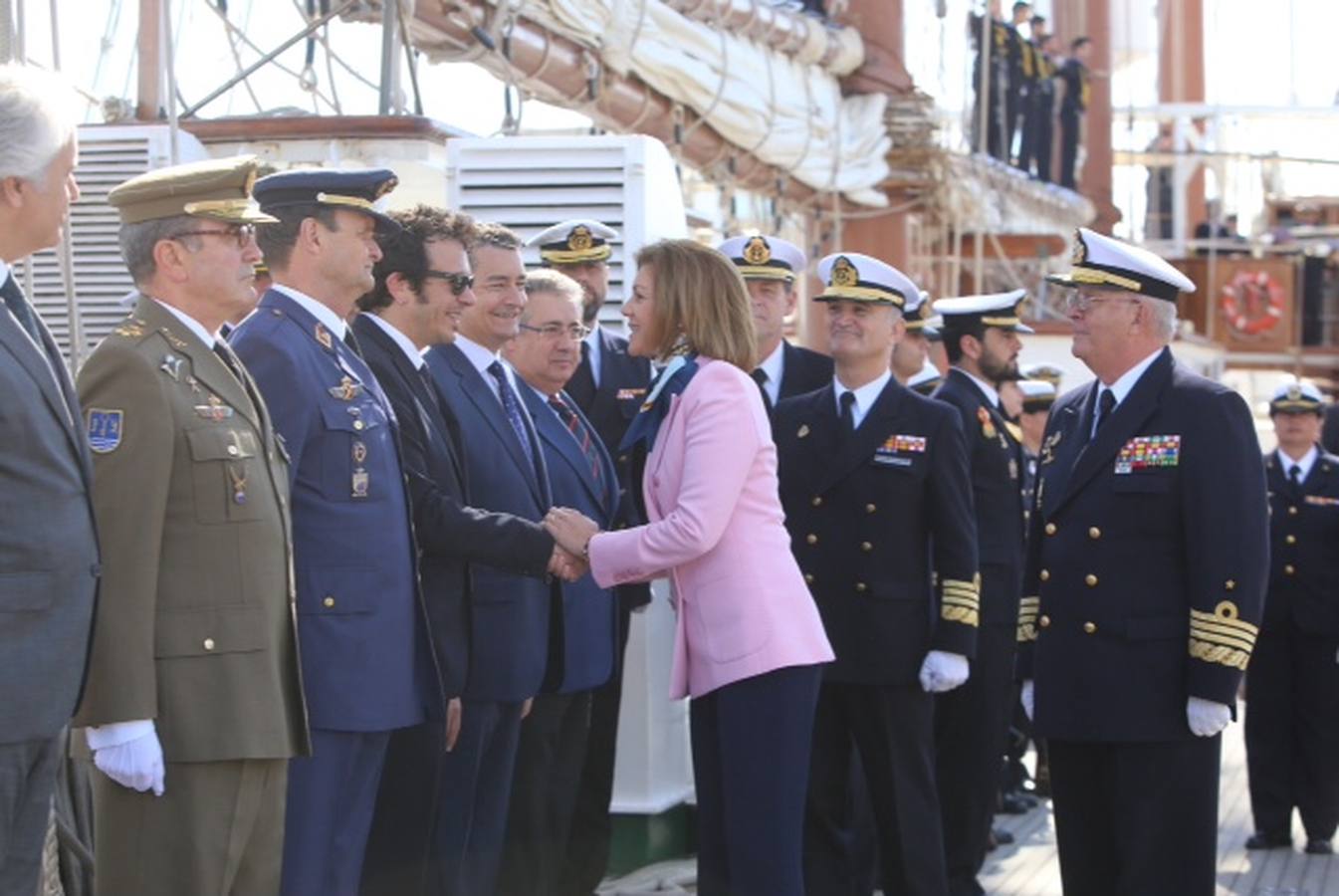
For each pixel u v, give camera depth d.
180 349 4.61
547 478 6.23
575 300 6.56
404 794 5.50
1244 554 5.86
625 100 9.16
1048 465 6.27
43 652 4.09
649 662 7.58
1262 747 9.27
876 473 6.78
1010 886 8.19
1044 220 16.91
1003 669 7.88
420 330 5.71
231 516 4.59
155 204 4.64
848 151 11.68
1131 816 6.00
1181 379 6.03
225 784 4.61
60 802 5.46
